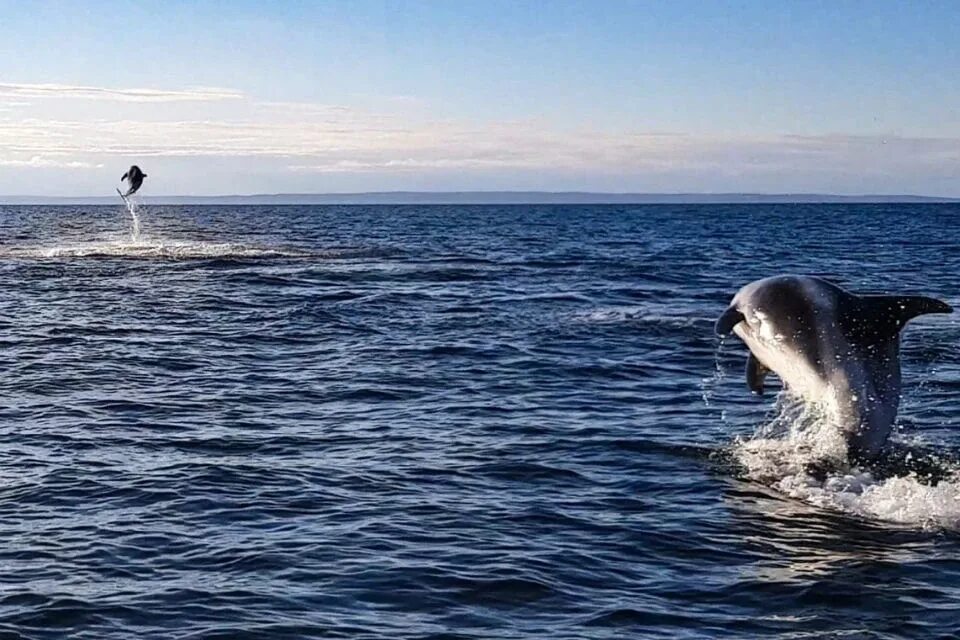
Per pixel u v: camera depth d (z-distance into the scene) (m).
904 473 13.44
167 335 27.84
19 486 13.24
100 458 14.68
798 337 13.37
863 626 9.25
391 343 26.38
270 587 10.05
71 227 112.94
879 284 44.75
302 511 12.33
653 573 10.47
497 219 181.62
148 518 12.05
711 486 13.33
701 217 198.38
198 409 18.23
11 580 10.17
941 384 20.42
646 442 15.67
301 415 17.80
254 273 48.16
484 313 32.66
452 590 10.02
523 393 19.83
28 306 34.41
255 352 24.97
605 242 86.38
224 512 12.27
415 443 15.70
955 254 67.44
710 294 38.91
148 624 9.25
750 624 9.31
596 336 27.45
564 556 10.90
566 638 9.03
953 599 9.77
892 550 10.97
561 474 13.98
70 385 20.41
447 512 12.32
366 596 9.88
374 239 88.25
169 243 75.38
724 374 21.97
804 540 11.30
